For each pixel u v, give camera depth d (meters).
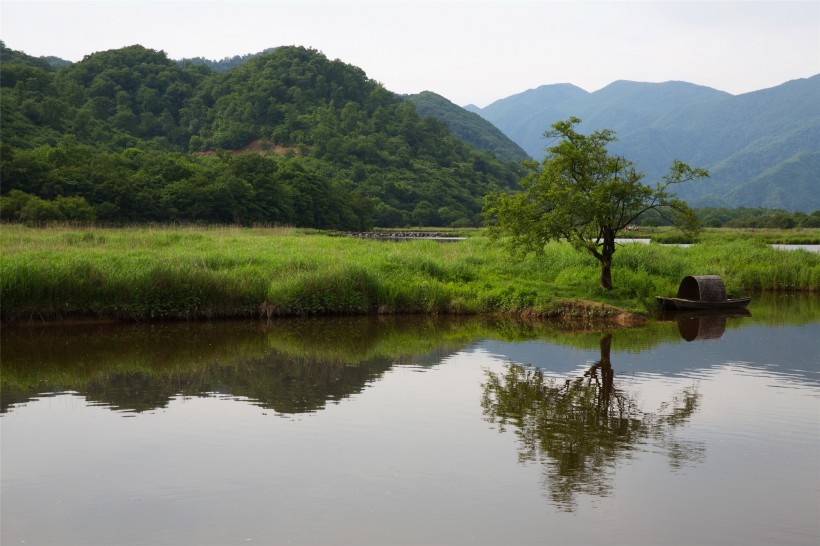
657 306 23.92
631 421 11.34
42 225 52.97
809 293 29.53
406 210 145.38
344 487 8.63
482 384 13.64
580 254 28.53
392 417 11.44
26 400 12.36
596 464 9.48
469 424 11.12
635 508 8.12
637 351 17.03
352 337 18.58
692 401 12.52
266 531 7.49
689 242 62.06
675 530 7.60
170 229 48.00
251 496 8.36
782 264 31.72
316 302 21.75
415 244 35.97
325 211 109.69
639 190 23.06
